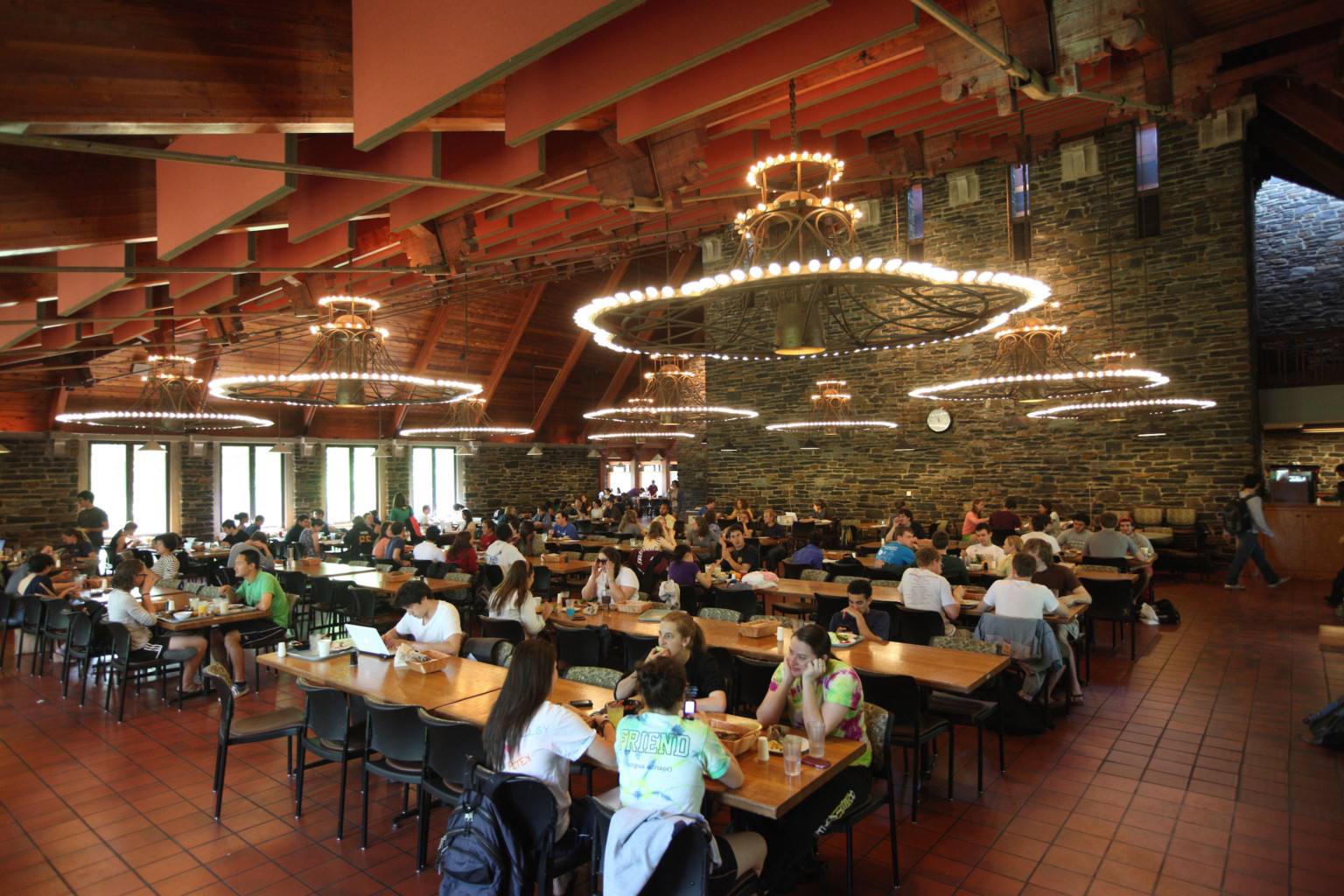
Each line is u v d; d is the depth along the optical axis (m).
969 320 4.05
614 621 5.50
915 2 2.44
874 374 14.50
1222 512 10.91
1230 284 10.85
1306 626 7.93
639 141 3.91
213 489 15.02
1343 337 12.36
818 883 3.19
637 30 2.59
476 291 8.46
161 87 2.27
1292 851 3.41
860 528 13.63
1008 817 3.79
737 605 6.38
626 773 2.48
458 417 13.76
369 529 13.50
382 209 4.48
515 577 5.55
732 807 2.71
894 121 4.68
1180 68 7.91
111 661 5.78
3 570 9.27
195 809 4.00
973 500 13.26
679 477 18.67
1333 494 12.88
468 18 2.15
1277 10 7.23
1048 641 4.85
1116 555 7.91
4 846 3.61
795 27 2.93
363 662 4.30
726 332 16.05
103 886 3.24
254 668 6.98
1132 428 11.74
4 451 11.40
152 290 5.53
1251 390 10.76
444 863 2.49
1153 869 3.28
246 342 9.21
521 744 2.84
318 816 3.92
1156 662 6.64
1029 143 8.97
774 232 3.67
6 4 1.98
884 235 14.10
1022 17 3.18
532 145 3.39
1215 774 4.28
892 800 3.23
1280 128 11.77
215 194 3.05
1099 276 11.85
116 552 9.16
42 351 7.41
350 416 17.11
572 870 2.80
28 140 2.11
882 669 4.01
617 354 19.94
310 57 2.63
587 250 7.13
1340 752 4.60
